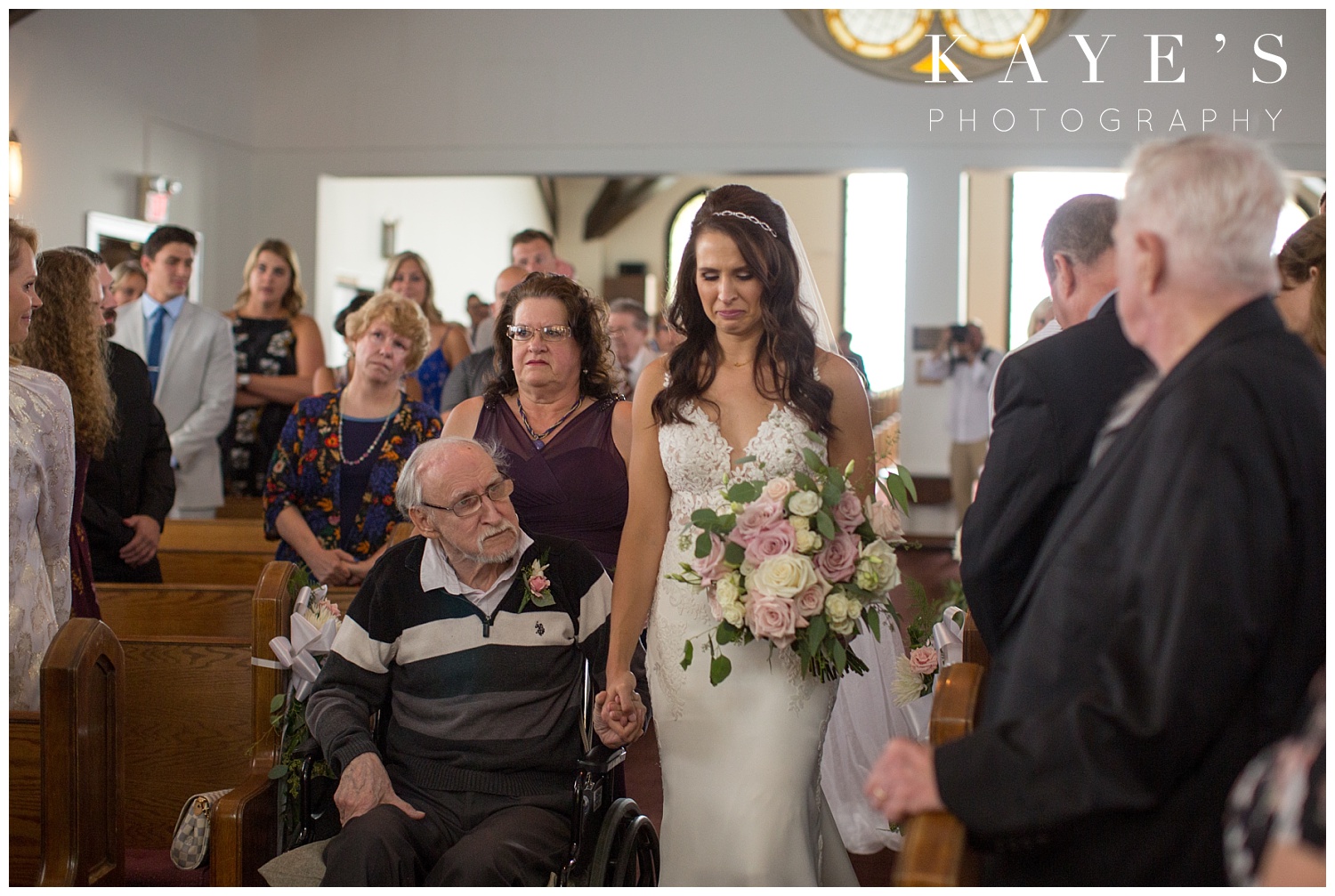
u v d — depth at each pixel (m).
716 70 10.52
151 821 3.19
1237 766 1.46
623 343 6.84
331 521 4.04
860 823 3.54
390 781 2.50
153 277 5.95
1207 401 1.45
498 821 2.44
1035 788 1.45
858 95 10.38
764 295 2.58
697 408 2.61
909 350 10.63
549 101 10.70
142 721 3.15
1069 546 1.57
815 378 2.61
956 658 2.93
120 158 8.92
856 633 2.45
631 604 2.64
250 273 6.56
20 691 2.56
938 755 1.52
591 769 2.50
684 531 2.56
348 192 11.86
